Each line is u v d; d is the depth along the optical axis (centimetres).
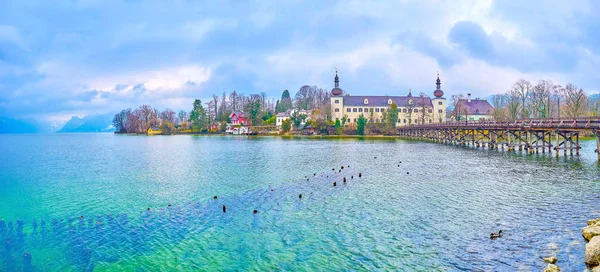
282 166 4947
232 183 3747
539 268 1577
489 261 1677
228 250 1947
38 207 2945
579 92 9856
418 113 17425
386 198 2909
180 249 1989
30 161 6481
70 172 4909
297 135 15212
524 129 5597
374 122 15612
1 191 3581
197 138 14475
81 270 1786
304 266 1727
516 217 2275
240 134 17275
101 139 16788
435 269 1636
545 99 11825
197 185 3703
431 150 7012
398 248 1875
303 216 2475
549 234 1942
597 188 2975
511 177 3616
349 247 1914
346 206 2694
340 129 15362
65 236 2245
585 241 1805
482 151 6438
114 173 4719
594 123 4322
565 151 4966
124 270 1770
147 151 8225
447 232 2067
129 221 2509
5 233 2320
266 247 1964
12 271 1797
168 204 2942
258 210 2659
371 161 5319
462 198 2825
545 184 3206
